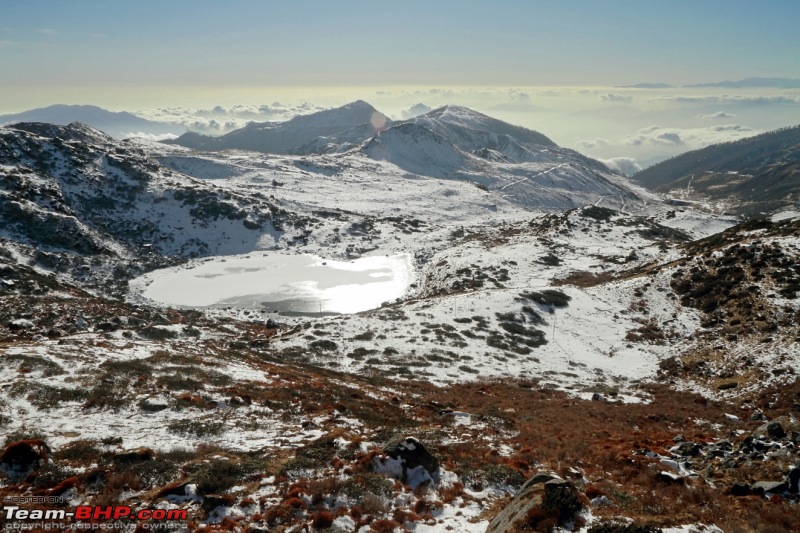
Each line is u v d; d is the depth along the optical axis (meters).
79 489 14.61
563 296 62.19
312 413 24.61
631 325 54.34
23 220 87.88
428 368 42.31
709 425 28.00
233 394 25.64
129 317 52.91
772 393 34.31
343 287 83.69
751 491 16.30
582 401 34.38
